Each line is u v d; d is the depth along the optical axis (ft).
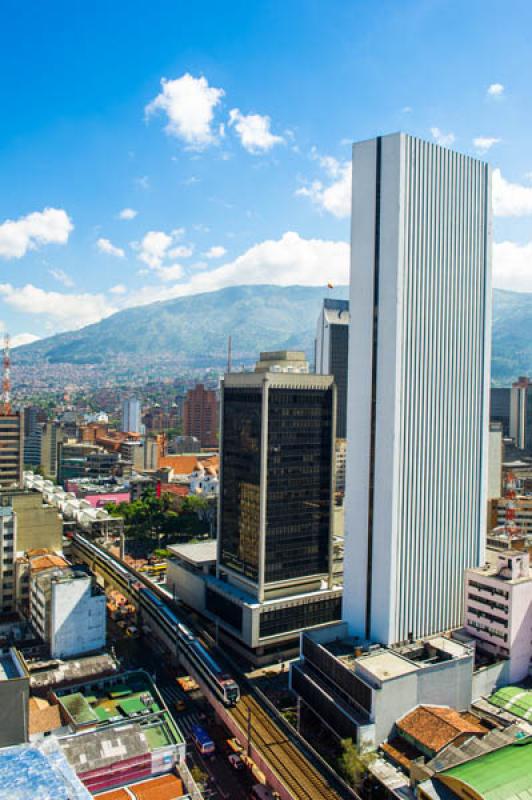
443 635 577.84
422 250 568.00
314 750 433.48
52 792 263.90
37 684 515.50
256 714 481.46
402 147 547.49
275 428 626.64
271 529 628.69
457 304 605.73
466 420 620.90
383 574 555.69
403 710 458.91
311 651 532.32
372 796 410.31
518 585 535.19
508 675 532.32
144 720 456.45
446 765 406.62
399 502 555.69
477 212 625.00
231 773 448.24
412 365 562.25
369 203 568.00
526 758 397.19
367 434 569.23
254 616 604.90
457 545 615.98
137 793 389.60
